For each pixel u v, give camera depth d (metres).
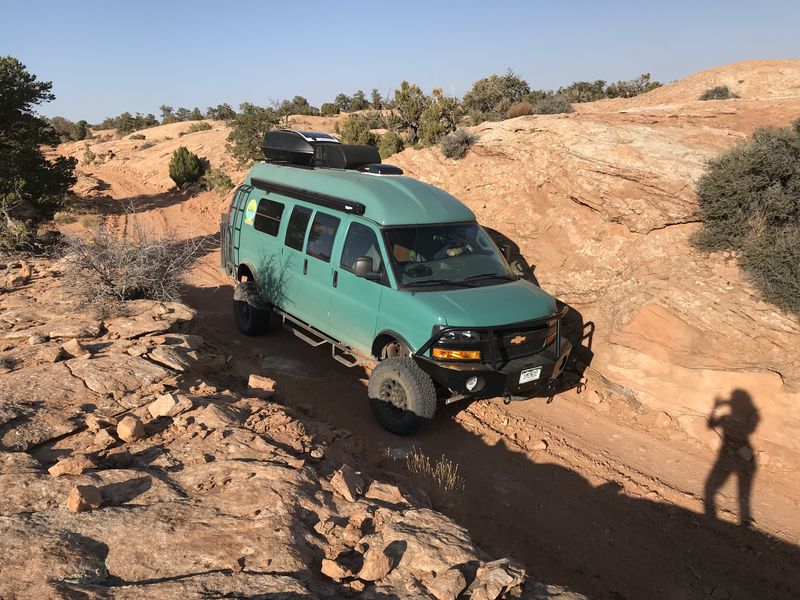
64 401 4.96
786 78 22.75
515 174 10.91
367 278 6.48
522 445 6.51
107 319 7.46
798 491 5.83
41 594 2.66
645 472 6.12
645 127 10.40
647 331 7.92
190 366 6.34
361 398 7.36
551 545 4.94
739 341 7.24
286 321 9.00
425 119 25.22
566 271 9.55
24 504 3.45
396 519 3.76
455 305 6.03
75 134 70.94
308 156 8.82
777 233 7.58
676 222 8.66
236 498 3.70
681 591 4.52
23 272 9.37
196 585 2.83
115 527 3.29
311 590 2.91
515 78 35.00
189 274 10.73
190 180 30.77
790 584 4.65
